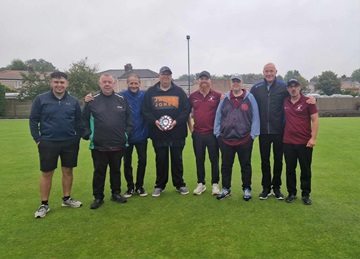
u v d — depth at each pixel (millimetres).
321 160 7285
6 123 20719
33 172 6484
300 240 3188
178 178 4965
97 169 4348
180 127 4820
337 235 3303
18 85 56844
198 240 3217
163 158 4828
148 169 6781
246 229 3473
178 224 3648
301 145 4270
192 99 4895
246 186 4598
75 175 6246
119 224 3682
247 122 4469
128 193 4852
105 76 4328
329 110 30016
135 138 4734
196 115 4840
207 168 6859
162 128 4648
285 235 3307
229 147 4555
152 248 3061
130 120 4551
